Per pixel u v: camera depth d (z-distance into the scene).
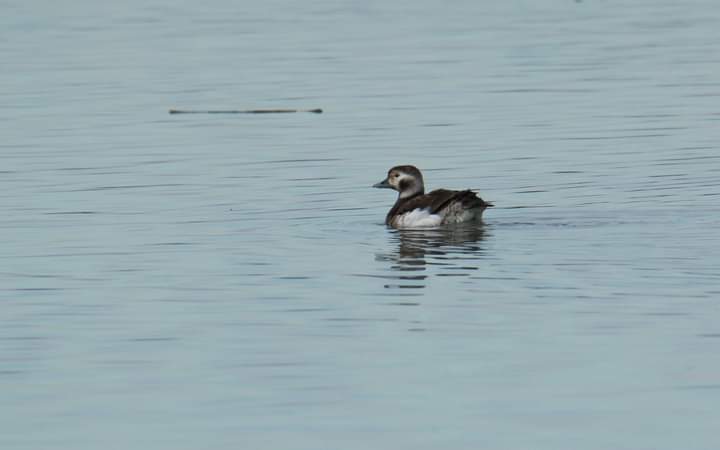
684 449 12.92
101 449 13.07
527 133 30.23
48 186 25.94
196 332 16.55
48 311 17.56
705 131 29.95
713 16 49.00
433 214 21.92
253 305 17.66
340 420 13.66
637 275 18.55
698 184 24.77
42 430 13.56
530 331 16.33
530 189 24.91
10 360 15.62
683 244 20.22
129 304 17.84
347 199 24.53
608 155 27.77
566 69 38.62
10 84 37.91
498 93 35.25
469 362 15.28
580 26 47.38
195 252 20.66
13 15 52.44
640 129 30.36
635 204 23.23
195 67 40.31
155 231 22.14
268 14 51.97
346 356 15.55
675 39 43.91
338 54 42.19
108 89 36.97
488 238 21.02
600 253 19.83
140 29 48.31
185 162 28.08
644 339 15.93
